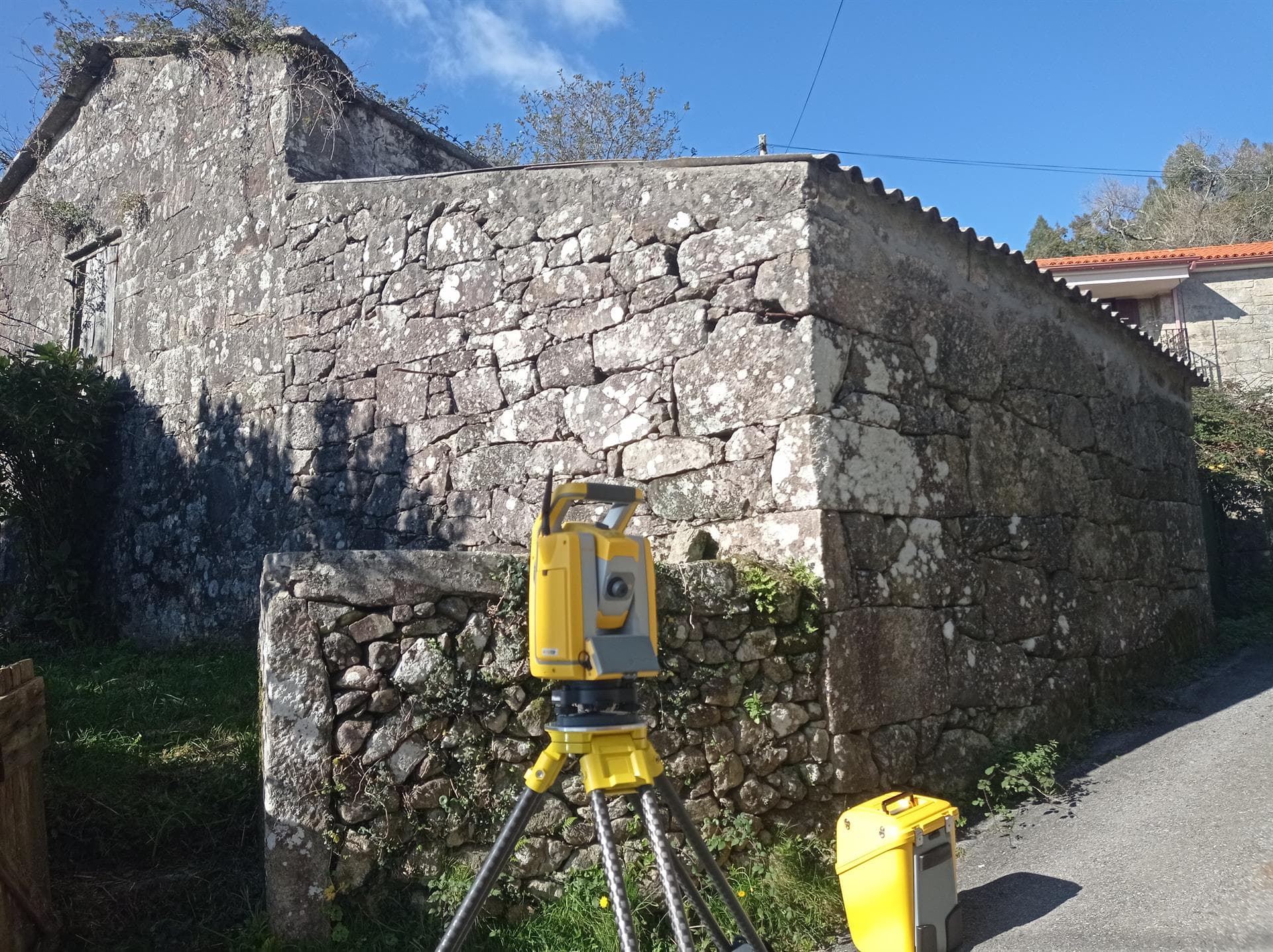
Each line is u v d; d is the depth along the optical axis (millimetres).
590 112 20734
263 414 7594
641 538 2742
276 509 7273
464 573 3734
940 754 4734
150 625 8398
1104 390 6855
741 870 3852
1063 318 6496
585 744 2467
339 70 8148
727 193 5008
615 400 5324
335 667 3537
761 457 4668
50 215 10250
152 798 4352
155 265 9117
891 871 3363
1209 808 4379
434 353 6316
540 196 5883
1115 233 35781
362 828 3467
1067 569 5977
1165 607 7156
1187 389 8555
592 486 2627
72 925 3535
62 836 4051
